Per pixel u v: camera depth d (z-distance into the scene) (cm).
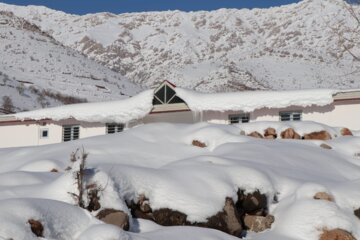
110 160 1545
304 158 1458
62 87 8762
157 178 1044
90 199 932
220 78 15338
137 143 1775
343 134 1948
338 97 2145
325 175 1330
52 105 7156
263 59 17562
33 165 1540
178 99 2489
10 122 3009
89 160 1529
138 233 885
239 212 1098
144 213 1008
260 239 998
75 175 956
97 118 2639
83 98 8281
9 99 6369
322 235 991
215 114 2405
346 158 1581
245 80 14925
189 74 17838
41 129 2905
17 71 9006
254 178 1127
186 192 1021
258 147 1494
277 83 14912
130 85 11681
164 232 891
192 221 981
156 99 2541
